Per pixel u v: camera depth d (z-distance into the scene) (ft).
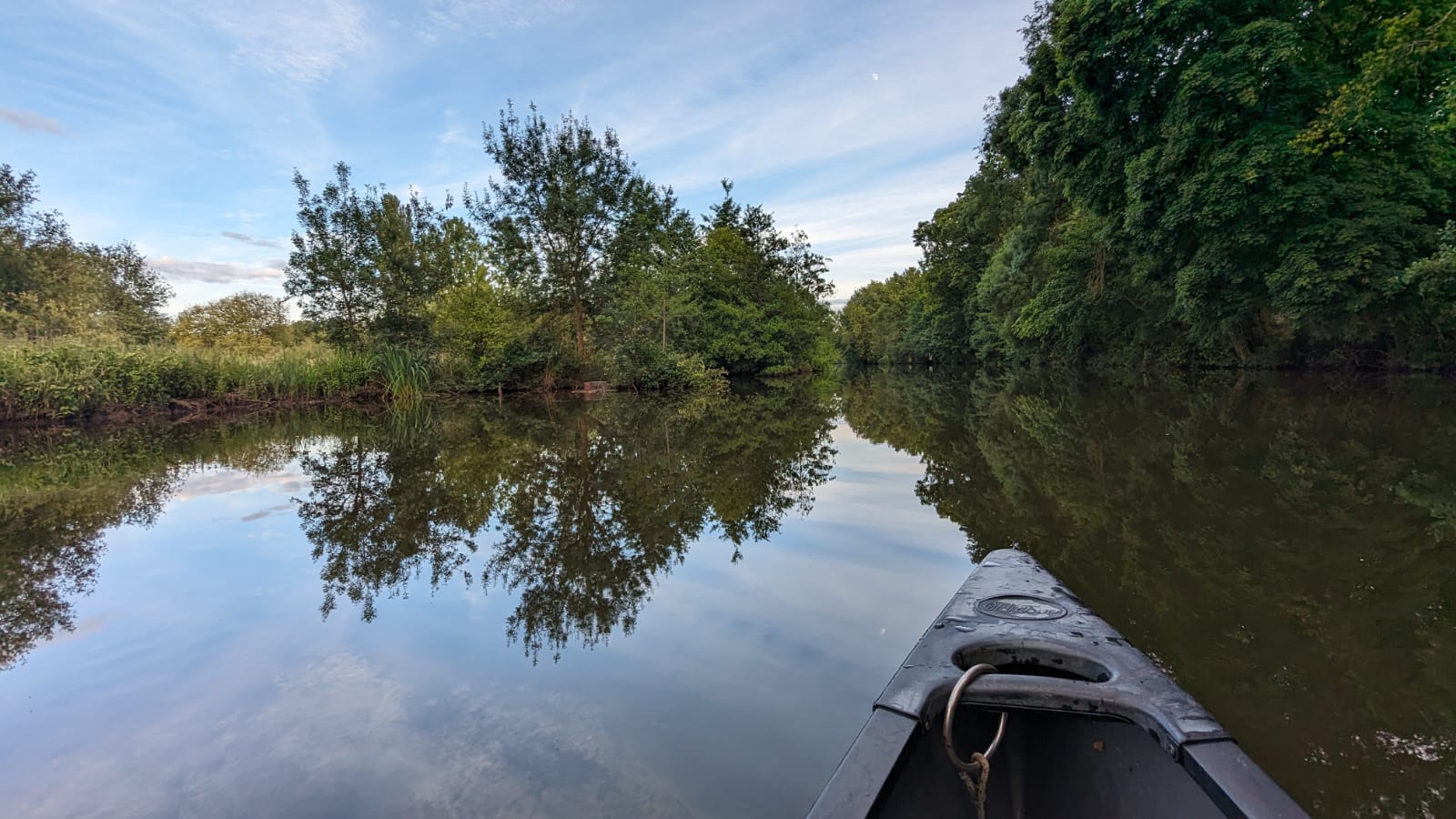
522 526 17.42
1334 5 39.06
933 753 4.94
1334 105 32.76
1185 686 7.84
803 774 6.82
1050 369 88.43
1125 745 4.83
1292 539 13.20
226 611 11.91
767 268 108.68
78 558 15.24
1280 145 36.17
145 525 18.25
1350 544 12.71
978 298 88.43
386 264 66.80
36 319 66.59
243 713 8.41
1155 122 43.73
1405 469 18.99
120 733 7.98
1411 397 36.14
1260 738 6.90
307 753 7.47
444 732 7.84
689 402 59.93
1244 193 37.63
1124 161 46.06
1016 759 5.42
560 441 33.76
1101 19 42.04
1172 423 30.68
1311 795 6.07
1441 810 5.82
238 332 117.29
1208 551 12.66
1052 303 64.80
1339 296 37.63
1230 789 3.62
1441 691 7.62
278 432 40.78
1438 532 13.21
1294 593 10.49
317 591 12.87
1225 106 37.96
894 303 165.17
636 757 7.18
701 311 86.53
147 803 6.69
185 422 48.14
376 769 7.15
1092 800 5.04
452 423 44.09
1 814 6.55
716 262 95.14
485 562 14.43
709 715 7.99
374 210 66.85
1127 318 66.28
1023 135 53.31
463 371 67.46
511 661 9.65
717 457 28.12
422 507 19.90
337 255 66.23
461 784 6.82
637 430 38.78
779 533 16.01
